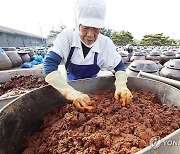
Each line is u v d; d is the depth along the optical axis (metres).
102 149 0.88
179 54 5.52
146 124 1.08
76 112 1.17
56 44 1.61
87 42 1.50
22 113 1.14
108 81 1.63
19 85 2.31
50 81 1.36
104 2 1.41
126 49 8.37
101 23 1.35
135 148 0.84
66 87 1.31
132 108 1.25
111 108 1.23
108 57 1.73
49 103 1.36
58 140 1.03
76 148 0.92
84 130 1.05
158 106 1.35
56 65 1.54
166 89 1.39
